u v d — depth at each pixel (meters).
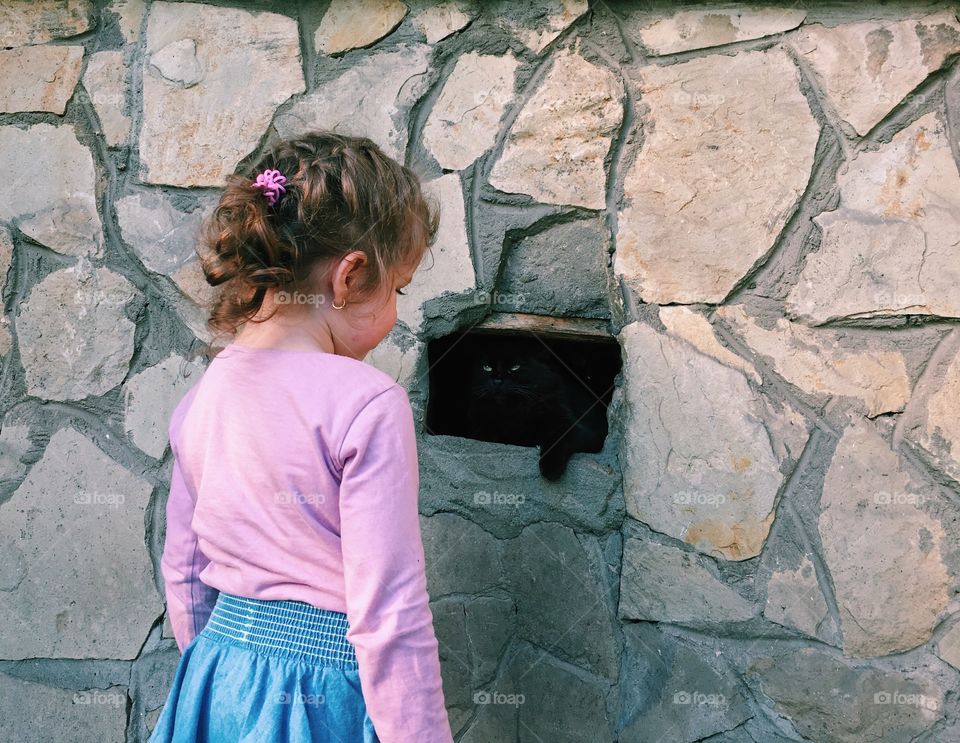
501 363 2.34
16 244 1.84
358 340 1.18
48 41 1.83
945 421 1.61
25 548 1.86
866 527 1.64
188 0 1.80
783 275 1.67
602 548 1.78
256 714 1.02
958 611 1.62
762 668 1.71
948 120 1.61
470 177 1.76
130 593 1.85
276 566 1.06
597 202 1.73
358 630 1.00
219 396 1.12
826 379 1.65
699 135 1.69
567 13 1.72
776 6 1.66
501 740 1.82
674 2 1.69
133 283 1.83
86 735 1.87
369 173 1.12
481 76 1.75
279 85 1.79
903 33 1.62
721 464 1.69
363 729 1.04
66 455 1.84
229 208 1.09
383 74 1.77
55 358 1.84
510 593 1.80
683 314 1.70
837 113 1.64
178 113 1.80
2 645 1.88
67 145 1.83
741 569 1.70
